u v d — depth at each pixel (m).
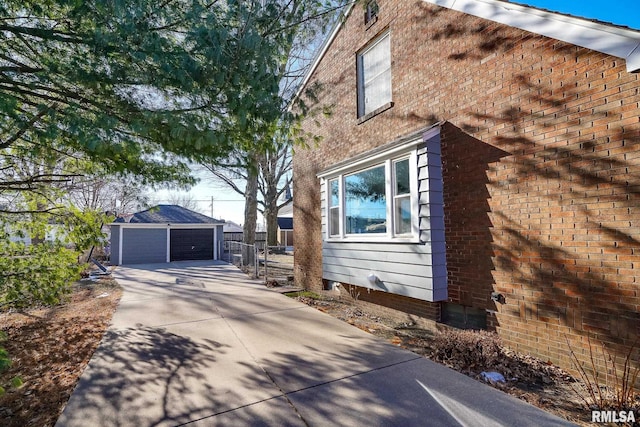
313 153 9.22
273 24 3.70
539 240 4.07
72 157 4.87
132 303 7.58
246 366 3.95
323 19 4.41
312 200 9.18
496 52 4.62
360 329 5.48
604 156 3.48
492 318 4.64
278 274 12.85
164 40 3.16
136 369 3.90
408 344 4.81
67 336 5.41
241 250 16.30
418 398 3.16
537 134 4.11
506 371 3.77
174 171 5.19
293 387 3.40
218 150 4.14
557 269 3.88
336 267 7.49
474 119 4.91
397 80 6.44
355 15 7.70
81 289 9.92
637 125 3.25
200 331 5.36
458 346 4.10
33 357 4.54
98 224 6.23
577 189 3.71
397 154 5.88
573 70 3.76
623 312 3.33
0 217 5.76
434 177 5.31
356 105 7.62
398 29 6.46
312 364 3.98
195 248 20.52
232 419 2.84
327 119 8.63
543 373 3.73
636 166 3.25
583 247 3.65
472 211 4.91
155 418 2.88
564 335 3.81
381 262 6.19
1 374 4.00
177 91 3.58
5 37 3.36
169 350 4.52
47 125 3.32
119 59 3.21
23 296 5.44
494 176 4.62
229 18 3.40
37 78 3.61
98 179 5.97
